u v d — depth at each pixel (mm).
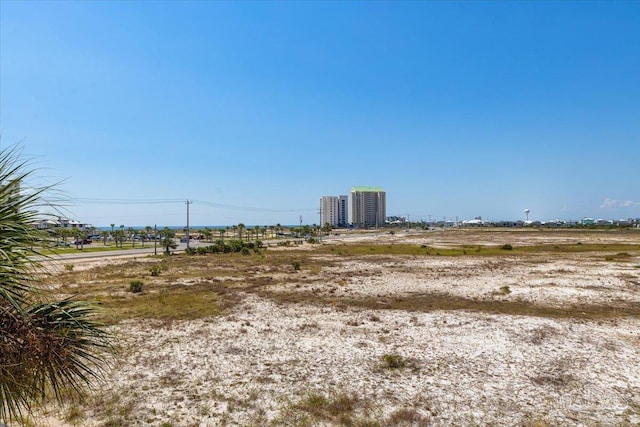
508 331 17094
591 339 15992
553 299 24828
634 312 21234
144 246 86500
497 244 83250
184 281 33562
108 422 9234
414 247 75688
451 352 14539
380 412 9977
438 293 27609
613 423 9523
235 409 10102
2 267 4105
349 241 102438
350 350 14805
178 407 10164
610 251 59281
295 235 137375
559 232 138750
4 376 4301
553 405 10445
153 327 17984
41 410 9438
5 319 4324
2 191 4316
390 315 20484
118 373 12305
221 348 15039
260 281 33562
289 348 15070
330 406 10250
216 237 120375
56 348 4672
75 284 30875
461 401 10656
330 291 28219
